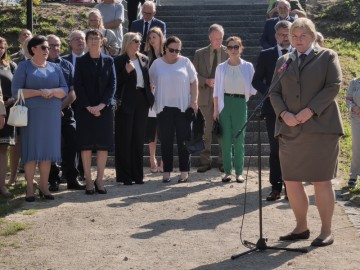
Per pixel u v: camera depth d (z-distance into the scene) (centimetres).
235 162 1064
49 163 950
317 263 659
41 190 958
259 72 950
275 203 916
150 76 1076
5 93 994
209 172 1152
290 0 1515
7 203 923
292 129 701
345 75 1423
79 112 982
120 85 1046
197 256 690
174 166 1209
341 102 1348
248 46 1617
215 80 1061
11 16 1664
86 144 978
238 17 1770
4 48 999
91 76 984
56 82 949
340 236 750
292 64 705
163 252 705
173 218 841
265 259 674
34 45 939
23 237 765
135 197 960
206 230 785
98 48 989
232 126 1057
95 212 873
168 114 1063
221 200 935
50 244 739
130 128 1048
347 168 1119
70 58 1068
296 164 704
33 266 668
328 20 1742
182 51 1572
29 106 929
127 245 730
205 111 1152
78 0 1828
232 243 732
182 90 1064
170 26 1764
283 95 712
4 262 680
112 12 1325
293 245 719
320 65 695
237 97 1049
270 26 1239
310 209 868
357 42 1622
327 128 693
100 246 729
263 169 1170
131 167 1061
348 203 904
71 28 1631
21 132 936
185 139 1066
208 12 1809
